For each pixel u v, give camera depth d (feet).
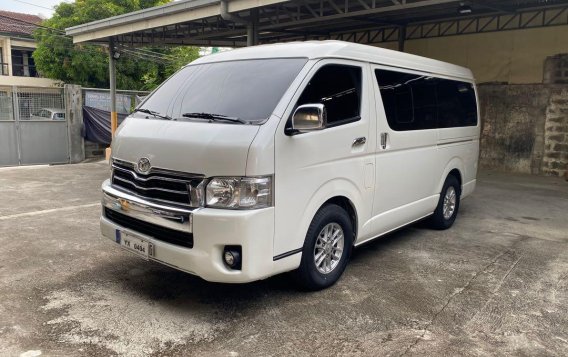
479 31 39.96
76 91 45.03
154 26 35.96
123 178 12.98
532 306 12.55
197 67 14.76
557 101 36.09
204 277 10.97
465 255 16.74
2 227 19.52
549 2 34.53
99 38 42.96
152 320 11.39
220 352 10.05
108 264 15.11
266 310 12.02
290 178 11.50
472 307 12.42
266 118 11.32
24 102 42.42
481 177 35.99
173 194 11.41
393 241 18.35
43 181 32.12
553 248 17.79
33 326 10.98
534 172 37.78
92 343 10.28
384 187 15.17
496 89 39.29
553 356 10.14
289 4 31.55
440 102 18.63
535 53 37.01
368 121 14.03
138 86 78.38
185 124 11.96
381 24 42.73
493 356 10.08
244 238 10.67
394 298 12.91
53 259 15.55
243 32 42.42
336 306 12.33
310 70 12.42
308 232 12.39
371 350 10.23
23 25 95.86
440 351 10.23
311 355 10.01
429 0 26.81
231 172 10.70
